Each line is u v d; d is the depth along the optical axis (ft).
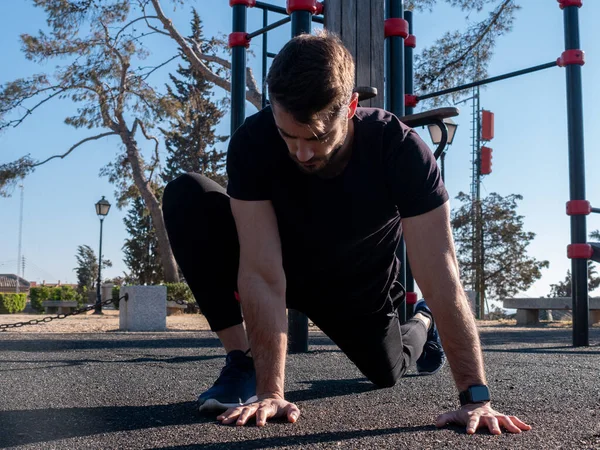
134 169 60.75
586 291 16.62
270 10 15.26
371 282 6.54
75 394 7.29
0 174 57.26
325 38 4.82
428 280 5.48
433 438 4.99
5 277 161.58
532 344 17.03
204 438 5.01
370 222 5.87
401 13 14.30
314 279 6.46
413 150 5.52
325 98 4.60
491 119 72.54
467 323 5.49
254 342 5.71
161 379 8.62
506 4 30.91
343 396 7.18
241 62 14.60
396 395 7.24
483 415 5.31
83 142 61.31
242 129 5.82
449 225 5.62
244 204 5.75
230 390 6.08
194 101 62.75
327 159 5.13
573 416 6.00
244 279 5.73
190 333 23.15
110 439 5.02
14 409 6.31
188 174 6.73
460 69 31.73
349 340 7.04
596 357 12.56
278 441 4.90
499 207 74.90
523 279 73.41
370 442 4.86
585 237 16.97
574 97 17.22
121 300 26.73
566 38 17.31
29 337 18.95
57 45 54.44
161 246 62.03
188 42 53.42
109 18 52.65
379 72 13.50
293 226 5.95
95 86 56.44
